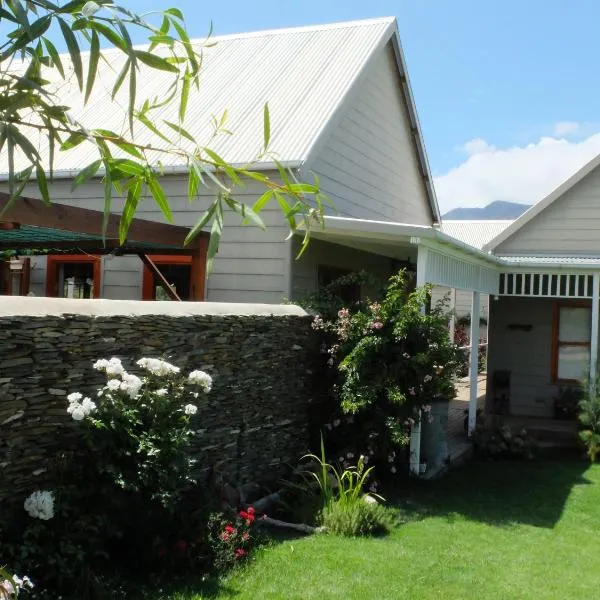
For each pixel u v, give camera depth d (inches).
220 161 78.4
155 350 220.7
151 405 188.5
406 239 336.8
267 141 80.7
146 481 177.9
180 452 191.5
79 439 183.6
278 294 383.2
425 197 649.6
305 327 317.1
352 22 536.4
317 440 324.2
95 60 60.6
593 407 440.5
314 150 388.5
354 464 312.5
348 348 315.3
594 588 210.1
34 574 160.2
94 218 279.6
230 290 394.6
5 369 167.3
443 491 331.9
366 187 503.5
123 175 74.1
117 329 204.4
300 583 194.1
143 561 189.2
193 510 207.6
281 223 382.6
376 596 189.0
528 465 413.1
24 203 250.8
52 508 162.7
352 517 250.2
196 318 240.4
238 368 266.2
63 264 464.8
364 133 496.7
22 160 422.3
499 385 569.6
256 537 224.7
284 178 80.6
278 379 294.8
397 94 564.4
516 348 570.6
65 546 163.8
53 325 180.4
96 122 438.9
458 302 1096.8
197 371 214.5
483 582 208.1
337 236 374.9
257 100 451.2
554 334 561.3
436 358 320.2
